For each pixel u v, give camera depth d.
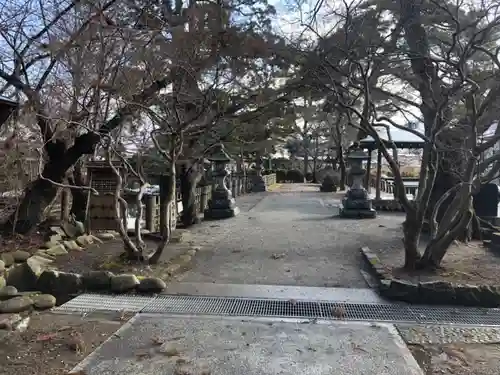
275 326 4.00
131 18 6.42
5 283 5.09
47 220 7.96
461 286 4.69
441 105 5.43
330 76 6.07
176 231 9.00
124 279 5.07
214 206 11.92
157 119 7.30
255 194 21.64
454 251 7.02
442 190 8.41
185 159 9.62
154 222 8.90
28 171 8.27
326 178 23.75
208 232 9.36
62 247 6.76
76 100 6.20
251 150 17.25
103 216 8.12
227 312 4.39
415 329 3.95
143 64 6.44
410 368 3.17
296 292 5.03
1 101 5.47
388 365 3.22
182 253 6.91
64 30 6.15
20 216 7.31
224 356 3.36
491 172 5.51
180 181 10.71
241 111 9.20
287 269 6.10
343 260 6.63
